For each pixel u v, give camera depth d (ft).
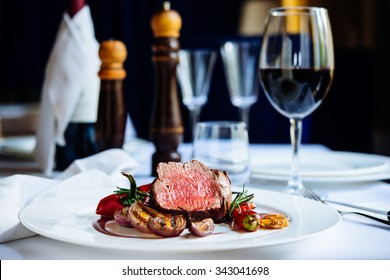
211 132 3.48
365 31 17.85
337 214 2.55
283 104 3.45
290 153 4.91
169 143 4.16
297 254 2.25
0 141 5.62
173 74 4.19
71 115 4.35
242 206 2.63
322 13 3.43
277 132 9.09
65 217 2.61
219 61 9.49
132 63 11.28
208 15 14.21
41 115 4.35
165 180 2.59
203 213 2.52
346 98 9.67
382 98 18.76
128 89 11.07
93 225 2.52
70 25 4.35
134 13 11.41
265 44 3.51
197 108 5.80
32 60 11.84
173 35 4.20
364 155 4.51
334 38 17.80
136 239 2.28
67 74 4.26
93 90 4.38
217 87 9.39
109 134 4.15
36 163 4.77
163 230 2.31
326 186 3.73
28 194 3.13
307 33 3.39
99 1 11.28
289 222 2.53
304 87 3.39
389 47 18.12
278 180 3.79
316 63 3.39
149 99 11.18
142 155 4.80
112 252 2.28
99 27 11.36
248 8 15.08
